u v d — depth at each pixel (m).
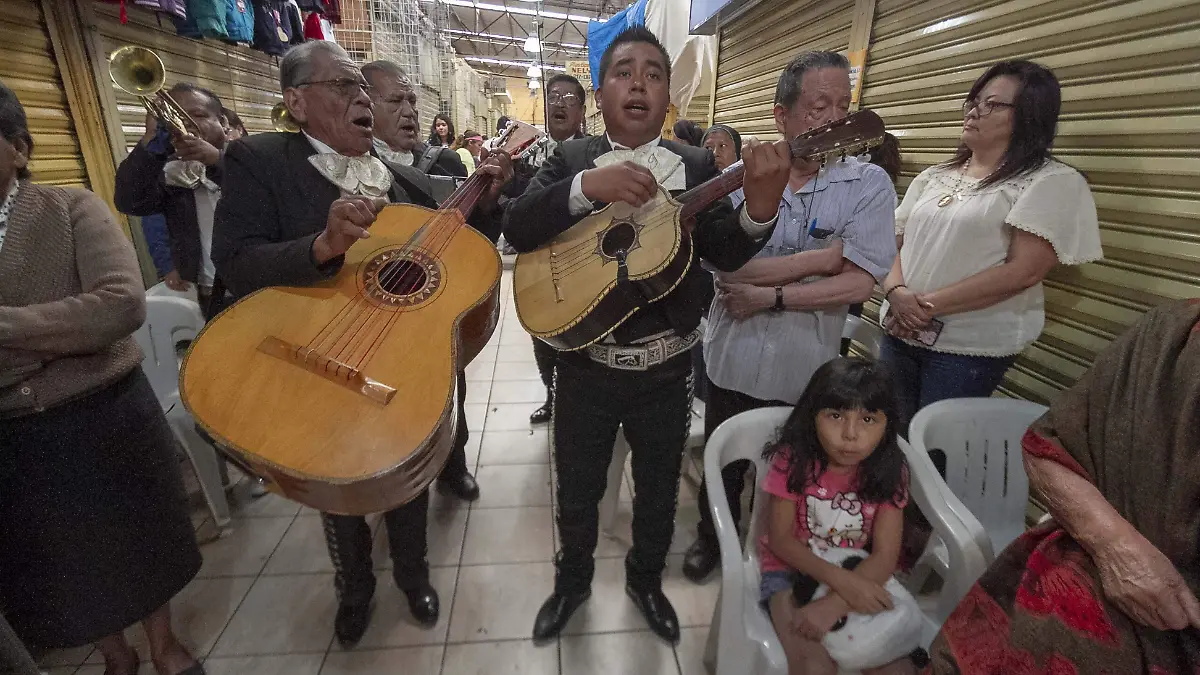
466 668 1.58
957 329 1.64
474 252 1.37
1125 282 1.51
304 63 1.28
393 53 6.10
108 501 1.28
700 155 1.43
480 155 1.62
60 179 2.49
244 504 2.24
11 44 2.25
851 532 1.36
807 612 1.27
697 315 1.37
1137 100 1.45
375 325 1.18
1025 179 1.49
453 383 1.09
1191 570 0.87
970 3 1.88
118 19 2.74
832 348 1.62
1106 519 0.92
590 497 1.53
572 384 1.41
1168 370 0.90
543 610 1.69
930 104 2.06
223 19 3.07
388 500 1.02
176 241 2.23
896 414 1.28
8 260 1.11
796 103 1.45
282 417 0.99
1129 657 0.90
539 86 12.12
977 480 1.59
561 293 1.29
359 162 1.40
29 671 0.96
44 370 1.16
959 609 1.14
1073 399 1.03
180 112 1.91
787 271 1.48
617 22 5.21
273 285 1.22
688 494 2.37
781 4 3.09
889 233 1.47
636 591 1.71
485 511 2.24
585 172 1.20
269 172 1.29
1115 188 1.52
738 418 1.49
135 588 1.36
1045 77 1.45
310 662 1.59
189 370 1.05
